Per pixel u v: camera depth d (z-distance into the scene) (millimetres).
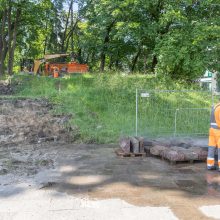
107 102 12812
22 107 11414
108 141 8977
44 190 4730
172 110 11883
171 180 5332
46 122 9852
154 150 7121
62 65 21109
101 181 5219
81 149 7965
